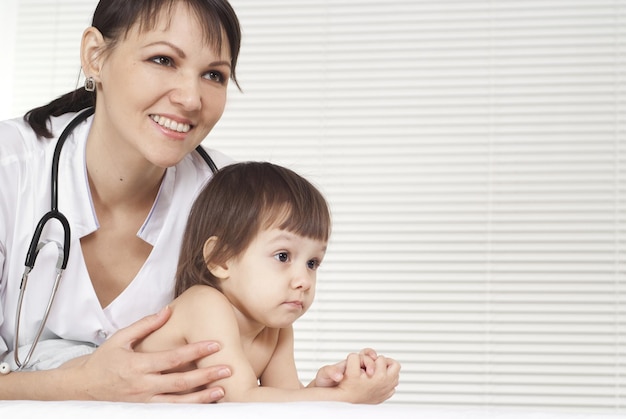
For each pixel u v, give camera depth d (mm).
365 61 2857
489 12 2846
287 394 1067
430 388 2727
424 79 2834
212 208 1232
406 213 2789
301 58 2875
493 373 2723
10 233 1315
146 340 1190
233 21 1258
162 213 1389
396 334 2756
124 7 1222
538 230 2752
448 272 2766
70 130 1372
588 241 2742
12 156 1321
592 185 2756
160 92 1202
